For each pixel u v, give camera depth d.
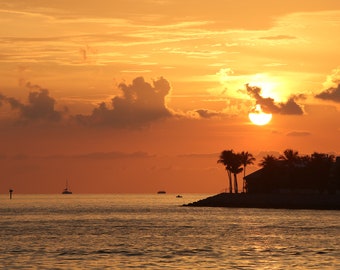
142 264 121.19
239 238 171.88
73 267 118.19
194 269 115.12
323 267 117.25
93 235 183.00
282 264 120.75
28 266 119.44
